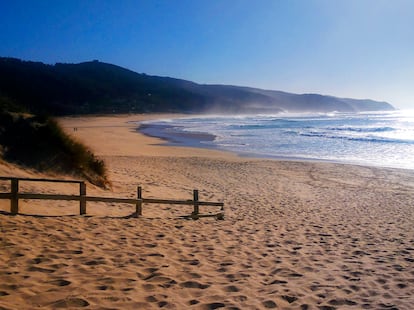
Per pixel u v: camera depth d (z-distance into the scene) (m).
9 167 10.67
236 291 4.96
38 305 4.04
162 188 13.92
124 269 5.41
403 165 22.08
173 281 5.12
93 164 13.21
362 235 8.73
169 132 45.22
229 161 22.73
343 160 23.97
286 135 40.62
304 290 5.15
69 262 5.47
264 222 9.83
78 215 8.32
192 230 8.28
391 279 5.78
